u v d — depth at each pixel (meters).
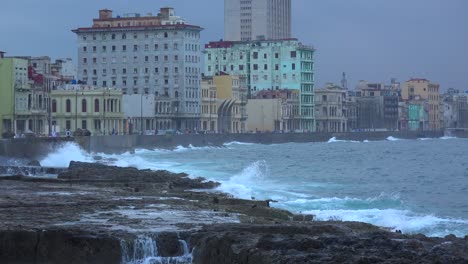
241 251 56.62
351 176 180.00
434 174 189.38
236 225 71.25
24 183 123.00
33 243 68.25
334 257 52.31
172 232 68.56
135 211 84.62
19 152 188.25
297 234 65.56
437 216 99.38
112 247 66.88
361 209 104.38
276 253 54.31
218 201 97.31
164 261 66.06
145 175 142.50
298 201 113.25
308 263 51.03
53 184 122.50
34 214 80.94
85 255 67.19
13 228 70.25
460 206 115.19
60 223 74.69
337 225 73.56
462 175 186.12
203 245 63.78
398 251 55.12
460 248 58.31
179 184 130.62
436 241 63.78
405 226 87.38
